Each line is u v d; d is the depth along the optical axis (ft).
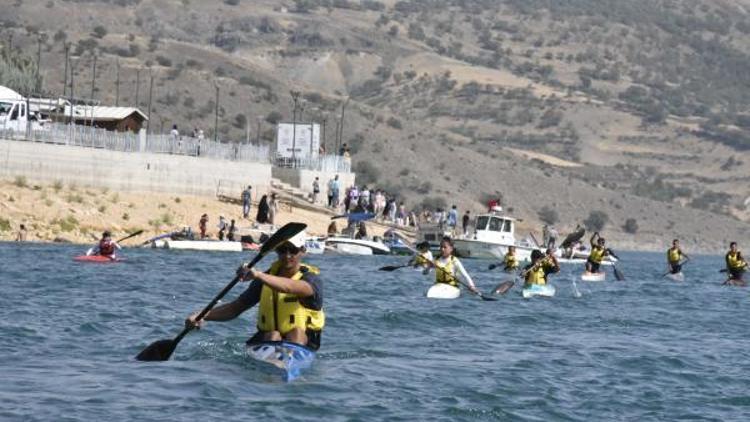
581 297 223.51
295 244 103.81
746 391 111.86
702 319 186.50
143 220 372.38
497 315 172.35
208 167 423.64
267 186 451.94
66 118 435.94
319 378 104.78
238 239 372.38
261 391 97.71
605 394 106.93
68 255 276.21
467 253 402.31
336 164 515.50
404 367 114.42
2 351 117.19
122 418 87.61
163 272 241.55
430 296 195.93
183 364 108.88
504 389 105.91
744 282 303.68
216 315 107.55
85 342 125.39
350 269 289.33
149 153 400.47
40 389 96.89
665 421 97.25
